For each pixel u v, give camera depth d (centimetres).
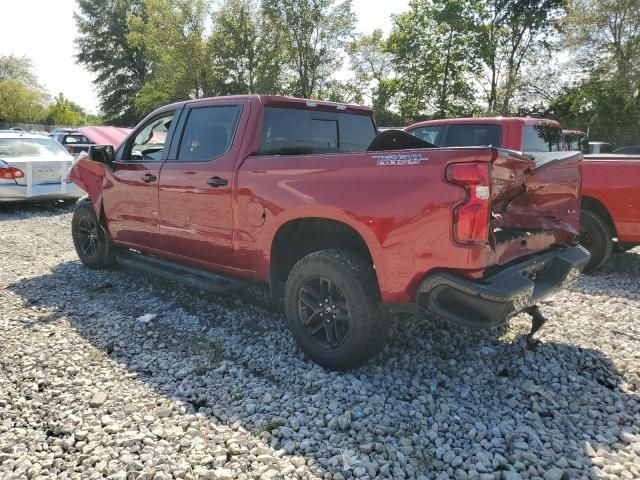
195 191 442
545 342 413
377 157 324
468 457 264
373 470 253
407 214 306
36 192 1067
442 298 304
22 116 5875
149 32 4006
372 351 348
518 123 680
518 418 301
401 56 3397
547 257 371
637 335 430
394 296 320
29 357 385
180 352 398
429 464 259
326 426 294
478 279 296
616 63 2575
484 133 704
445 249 295
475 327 297
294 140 439
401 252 311
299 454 268
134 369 368
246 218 401
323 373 355
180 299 522
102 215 581
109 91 5666
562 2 3017
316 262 352
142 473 250
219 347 405
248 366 375
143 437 281
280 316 469
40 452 274
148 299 523
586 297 536
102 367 371
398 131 348
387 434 285
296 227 383
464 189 288
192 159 459
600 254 620
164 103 4497
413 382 344
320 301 362
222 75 3809
